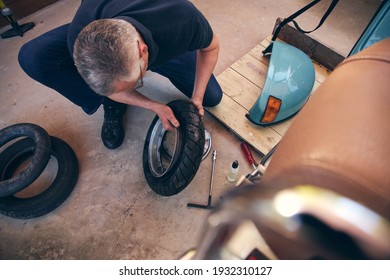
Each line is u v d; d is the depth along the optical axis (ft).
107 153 4.80
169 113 3.94
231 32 6.16
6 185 3.96
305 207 0.71
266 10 6.53
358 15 6.31
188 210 4.27
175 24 2.93
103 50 2.28
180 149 3.87
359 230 0.66
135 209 4.32
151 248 4.03
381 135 0.88
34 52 3.64
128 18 2.66
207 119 5.00
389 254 0.66
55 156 4.50
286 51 4.47
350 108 0.95
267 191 0.75
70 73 3.97
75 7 6.66
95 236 4.14
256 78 5.16
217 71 5.60
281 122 4.65
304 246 0.72
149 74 5.60
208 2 6.69
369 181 0.80
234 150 4.71
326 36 5.96
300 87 4.27
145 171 4.47
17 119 5.17
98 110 5.27
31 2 6.38
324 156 0.87
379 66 1.02
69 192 4.36
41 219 4.28
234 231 0.77
